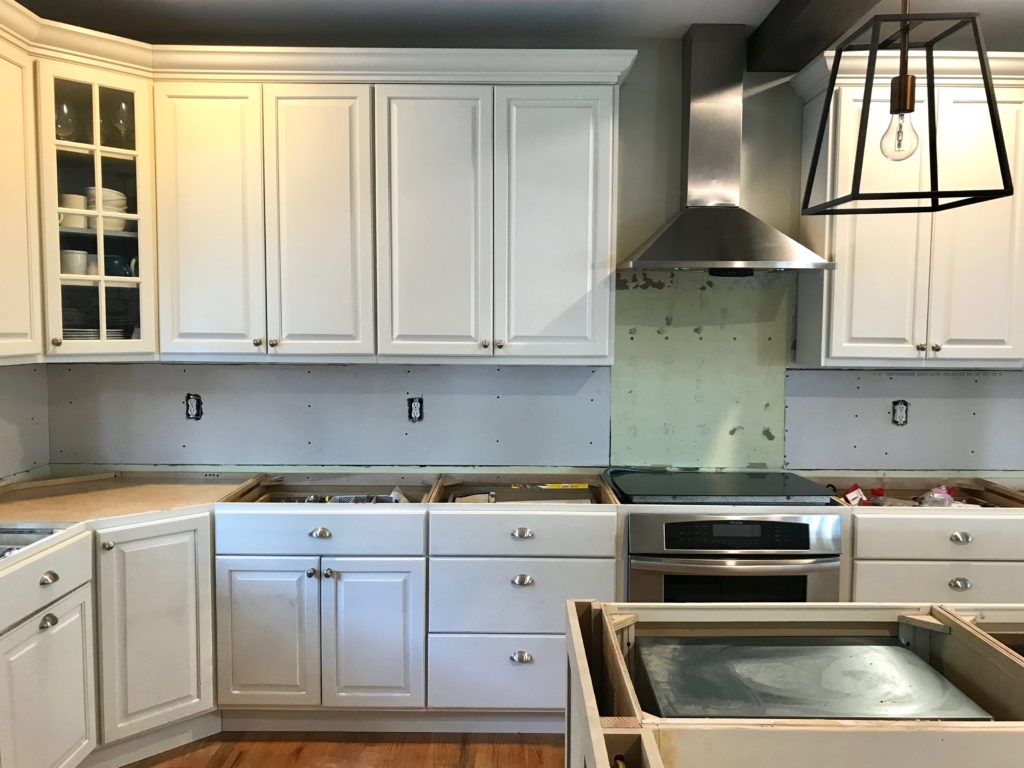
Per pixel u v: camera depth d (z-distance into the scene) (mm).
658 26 2760
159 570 2373
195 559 2457
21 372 2754
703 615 1511
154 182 2557
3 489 2643
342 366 2979
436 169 2580
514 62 2523
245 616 2504
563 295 2623
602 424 2996
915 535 2494
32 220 2283
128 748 2396
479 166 2580
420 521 2492
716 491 2580
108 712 2289
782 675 1287
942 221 2613
